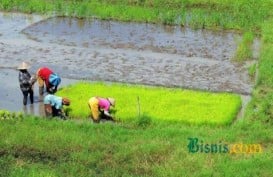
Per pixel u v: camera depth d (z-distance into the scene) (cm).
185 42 3619
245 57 3297
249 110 2527
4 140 2177
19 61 3198
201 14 4012
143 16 4044
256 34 3756
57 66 3133
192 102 2612
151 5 4209
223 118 2442
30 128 2278
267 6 4094
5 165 2033
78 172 1988
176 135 2264
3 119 2369
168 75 3027
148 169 2014
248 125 2369
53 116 2464
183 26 3956
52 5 4241
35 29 3828
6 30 3788
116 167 2028
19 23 3966
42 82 2675
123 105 2559
